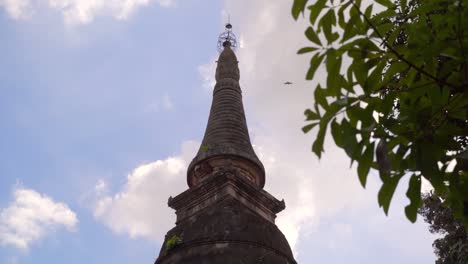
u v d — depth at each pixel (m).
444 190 5.69
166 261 19.66
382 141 5.22
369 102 5.30
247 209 21.50
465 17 5.04
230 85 27.80
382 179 5.36
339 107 5.18
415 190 5.41
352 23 5.11
